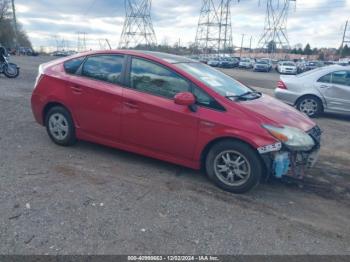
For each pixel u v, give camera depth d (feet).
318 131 13.55
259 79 81.46
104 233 9.46
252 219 10.74
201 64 15.84
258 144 11.56
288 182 13.88
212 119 12.24
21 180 12.51
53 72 16.25
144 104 13.44
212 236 9.64
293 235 9.98
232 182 12.50
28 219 9.94
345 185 13.97
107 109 14.42
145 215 10.55
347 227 10.66
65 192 11.77
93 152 15.96
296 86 29.53
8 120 21.04
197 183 13.16
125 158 15.40
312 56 282.36
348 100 27.76
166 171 14.19
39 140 17.31
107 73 14.78
